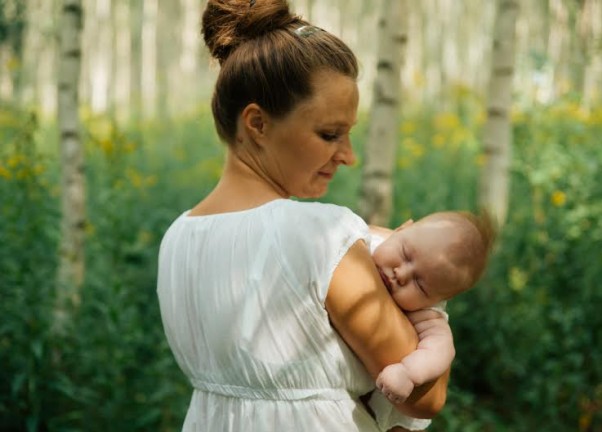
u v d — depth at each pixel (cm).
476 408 429
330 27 2394
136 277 432
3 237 367
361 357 137
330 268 132
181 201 675
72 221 434
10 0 632
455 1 2312
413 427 150
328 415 137
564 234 473
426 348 141
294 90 138
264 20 143
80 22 454
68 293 383
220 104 148
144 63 2108
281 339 135
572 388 429
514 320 455
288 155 142
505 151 513
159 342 384
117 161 475
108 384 350
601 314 430
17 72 810
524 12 1672
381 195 447
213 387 146
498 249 477
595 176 493
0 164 434
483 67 1983
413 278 147
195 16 2027
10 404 355
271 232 135
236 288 138
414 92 1331
